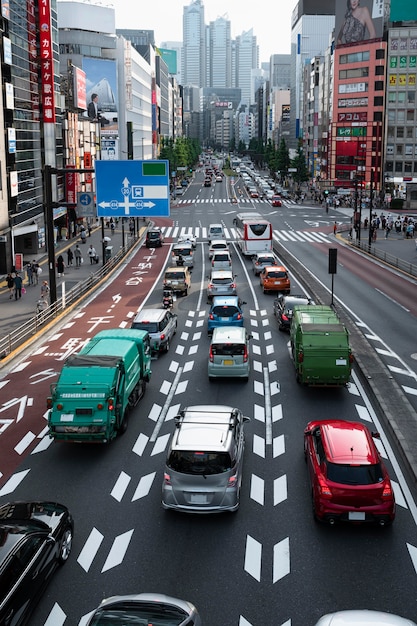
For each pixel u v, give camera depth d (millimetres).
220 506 13258
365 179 130375
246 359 22578
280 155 161250
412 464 15492
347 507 12664
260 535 12953
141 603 9188
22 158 54812
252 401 21016
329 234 77875
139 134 146625
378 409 20172
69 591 11180
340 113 132750
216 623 10312
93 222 83062
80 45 117500
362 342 27859
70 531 12336
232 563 11984
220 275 38531
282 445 17531
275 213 102250
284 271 40438
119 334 21438
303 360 21016
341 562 11969
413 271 48000
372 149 129625
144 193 34875
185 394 21781
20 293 39375
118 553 12375
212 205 116500
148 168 34688
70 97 76312
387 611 10578
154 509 14141
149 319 26672
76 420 16609
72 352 27312
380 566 11820
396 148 120188
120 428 18156
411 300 38438
